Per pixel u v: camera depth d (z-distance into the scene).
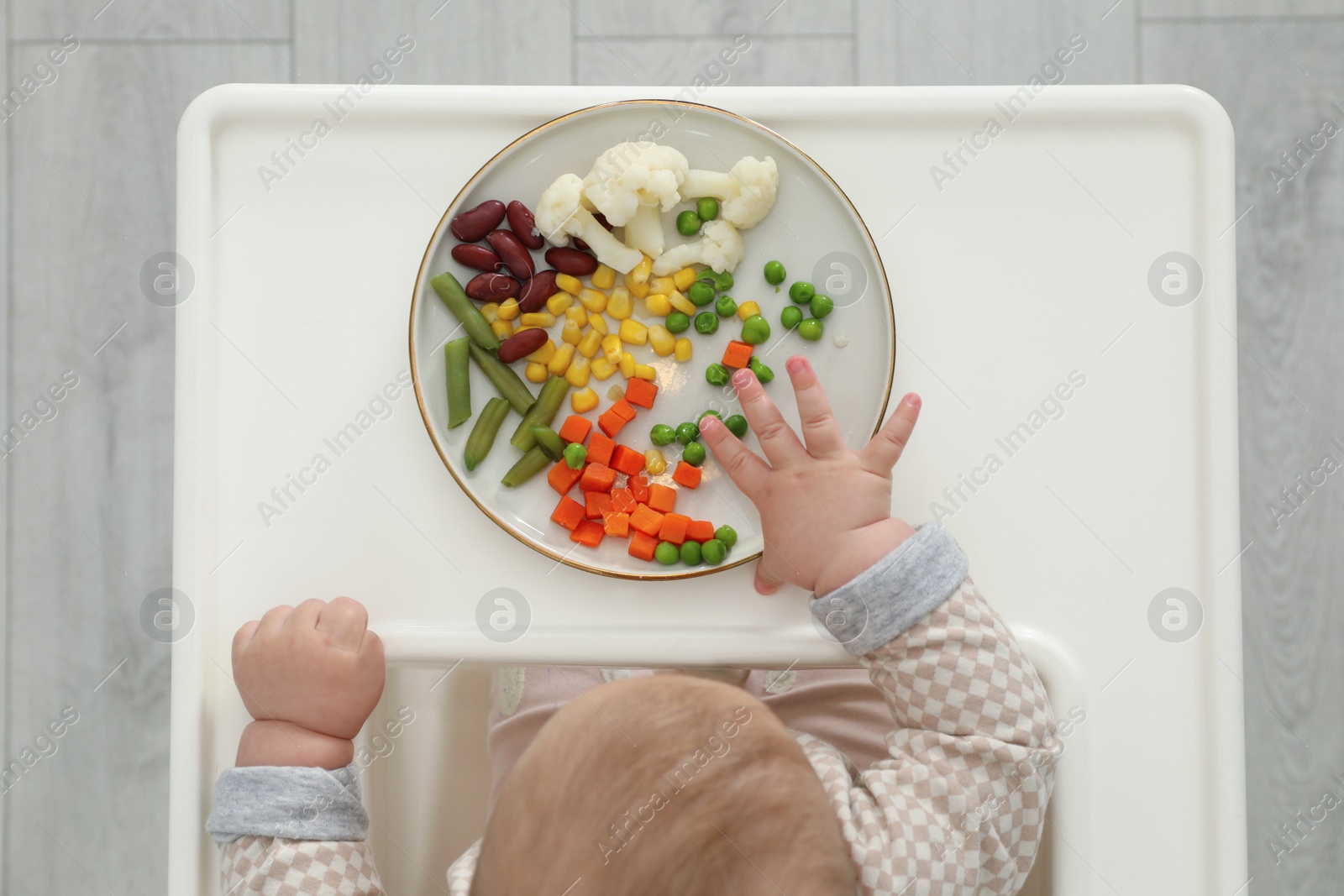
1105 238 0.80
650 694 0.58
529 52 1.36
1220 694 0.77
